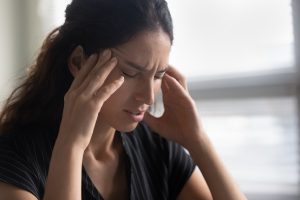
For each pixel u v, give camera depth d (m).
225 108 1.52
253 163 1.44
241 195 0.91
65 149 0.71
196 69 1.56
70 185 0.69
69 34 0.83
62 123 0.74
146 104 0.77
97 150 0.88
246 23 1.45
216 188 0.90
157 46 0.73
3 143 0.80
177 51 1.58
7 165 0.75
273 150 1.41
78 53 0.81
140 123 1.00
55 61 0.86
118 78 0.75
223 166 0.94
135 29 0.72
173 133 0.98
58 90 0.87
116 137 0.93
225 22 1.48
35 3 1.79
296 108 1.37
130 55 0.73
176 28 1.57
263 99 1.44
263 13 1.41
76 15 0.81
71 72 0.83
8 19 1.71
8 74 1.70
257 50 1.44
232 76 1.50
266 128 1.43
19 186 0.73
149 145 0.98
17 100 0.90
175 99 0.97
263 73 1.44
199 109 1.57
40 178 0.78
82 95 0.73
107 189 0.87
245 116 1.47
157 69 0.75
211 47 1.52
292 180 1.37
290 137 1.38
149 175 0.94
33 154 0.80
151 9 0.74
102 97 0.73
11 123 0.88
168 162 0.97
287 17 1.37
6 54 1.70
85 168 0.84
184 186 0.99
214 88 1.54
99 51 0.76
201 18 1.52
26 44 1.75
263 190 1.42
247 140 1.46
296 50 1.36
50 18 1.77
